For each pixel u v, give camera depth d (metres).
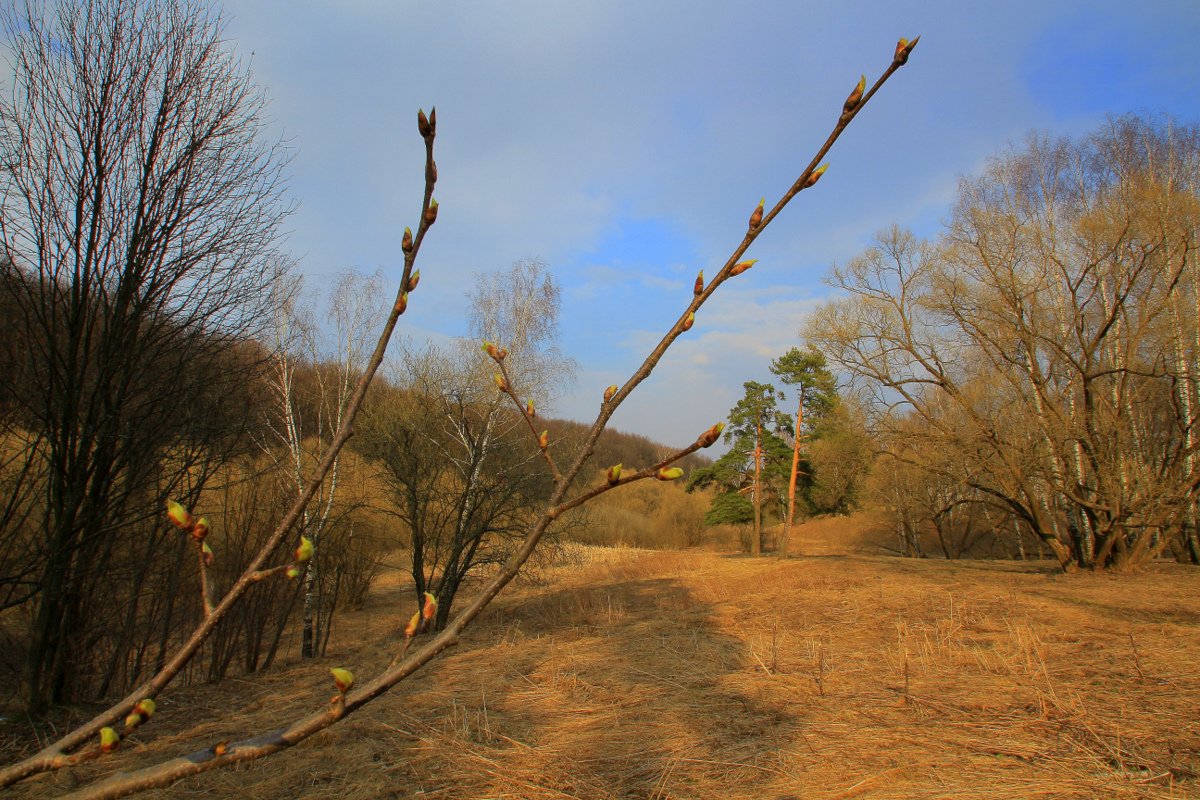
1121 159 19.27
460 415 15.27
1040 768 5.39
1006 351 19.84
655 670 9.01
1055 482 19.27
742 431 36.22
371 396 15.67
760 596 15.85
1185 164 20.55
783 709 7.11
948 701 7.11
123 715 1.14
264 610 11.01
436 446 15.46
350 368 15.30
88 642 8.39
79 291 7.62
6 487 8.02
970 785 5.13
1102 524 19.44
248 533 10.48
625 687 8.23
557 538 15.98
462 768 5.86
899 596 14.63
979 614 12.17
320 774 5.87
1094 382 21.53
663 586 19.02
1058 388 20.27
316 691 9.24
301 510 1.27
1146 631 10.40
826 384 32.78
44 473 8.05
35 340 7.62
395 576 23.19
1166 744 5.72
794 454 33.12
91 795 1.03
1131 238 17.94
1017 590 15.24
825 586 17.00
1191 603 13.24
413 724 7.07
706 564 25.75
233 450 9.34
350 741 6.66
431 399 15.34
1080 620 11.46
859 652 9.48
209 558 1.21
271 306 9.41
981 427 19.92
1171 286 18.14
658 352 1.30
